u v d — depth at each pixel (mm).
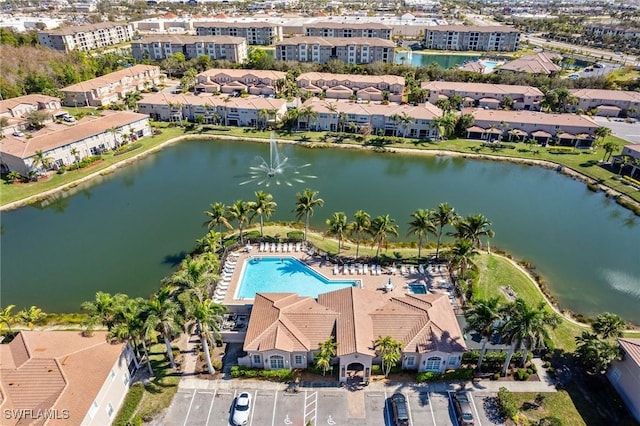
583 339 52875
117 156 122938
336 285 67438
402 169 117750
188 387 50156
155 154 127000
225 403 48281
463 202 100500
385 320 53969
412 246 80000
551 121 132500
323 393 49500
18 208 97188
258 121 145125
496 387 50281
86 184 108562
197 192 104062
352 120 139750
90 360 45250
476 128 134250
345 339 50562
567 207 99750
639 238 87562
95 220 92000
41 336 48062
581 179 111875
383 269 70812
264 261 73125
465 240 64562
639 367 45781
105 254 80062
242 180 110188
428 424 45938
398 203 98938
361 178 111812
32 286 71250
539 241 85500
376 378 51531
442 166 120125
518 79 176375
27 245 83250
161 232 86938
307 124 142625
